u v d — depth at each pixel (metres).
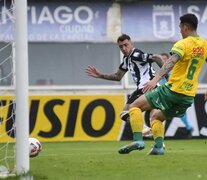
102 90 42.53
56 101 40.19
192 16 21.14
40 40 42.19
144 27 43.44
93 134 40.19
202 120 41.16
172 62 20.56
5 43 39.66
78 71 42.59
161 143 22.59
